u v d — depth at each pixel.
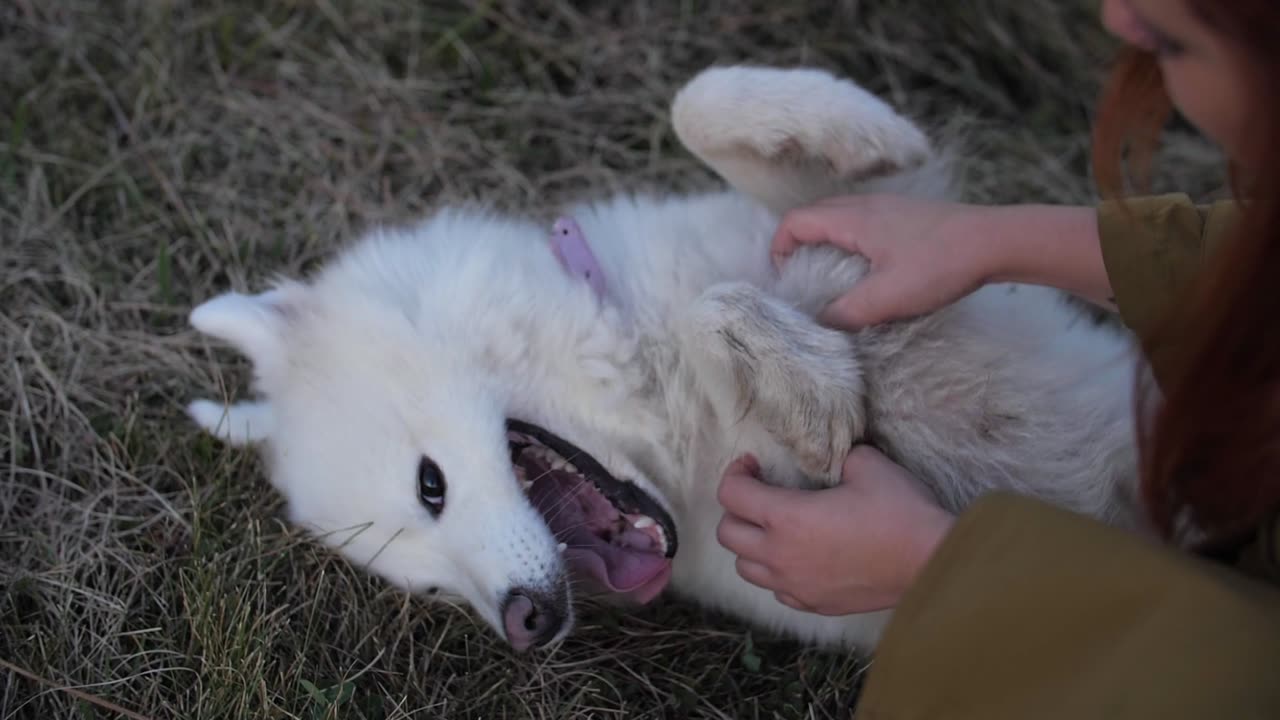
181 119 1.31
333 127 1.32
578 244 0.95
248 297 0.99
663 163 1.31
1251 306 0.58
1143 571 0.65
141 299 1.20
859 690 0.98
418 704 0.98
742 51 1.39
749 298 0.89
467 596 0.93
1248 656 0.63
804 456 0.88
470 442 0.91
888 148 0.96
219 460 1.08
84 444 1.11
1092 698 0.65
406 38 1.39
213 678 0.95
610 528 0.96
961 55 1.39
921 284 0.86
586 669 1.00
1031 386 0.91
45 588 1.02
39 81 1.32
